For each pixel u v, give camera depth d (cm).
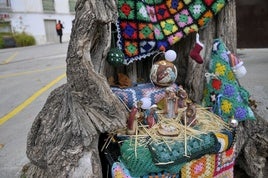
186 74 188
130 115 143
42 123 151
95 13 123
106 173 148
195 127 152
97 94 131
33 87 488
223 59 164
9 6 1620
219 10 167
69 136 135
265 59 555
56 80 530
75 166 130
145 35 155
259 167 184
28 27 1709
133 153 132
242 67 165
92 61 141
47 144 141
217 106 169
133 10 150
